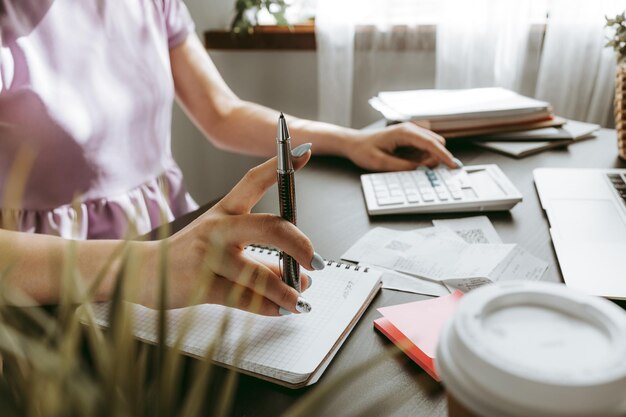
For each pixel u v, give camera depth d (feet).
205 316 1.54
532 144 3.09
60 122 2.57
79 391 0.62
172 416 0.71
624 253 1.85
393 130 2.85
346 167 2.89
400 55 5.21
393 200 2.36
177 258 1.53
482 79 4.78
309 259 1.48
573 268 1.77
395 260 1.93
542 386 0.59
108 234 2.84
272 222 1.50
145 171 3.11
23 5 2.51
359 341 1.49
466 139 3.24
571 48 4.50
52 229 2.62
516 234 2.10
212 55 5.83
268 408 1.25
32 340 0.69
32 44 2.53
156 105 3.12
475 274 1.79
